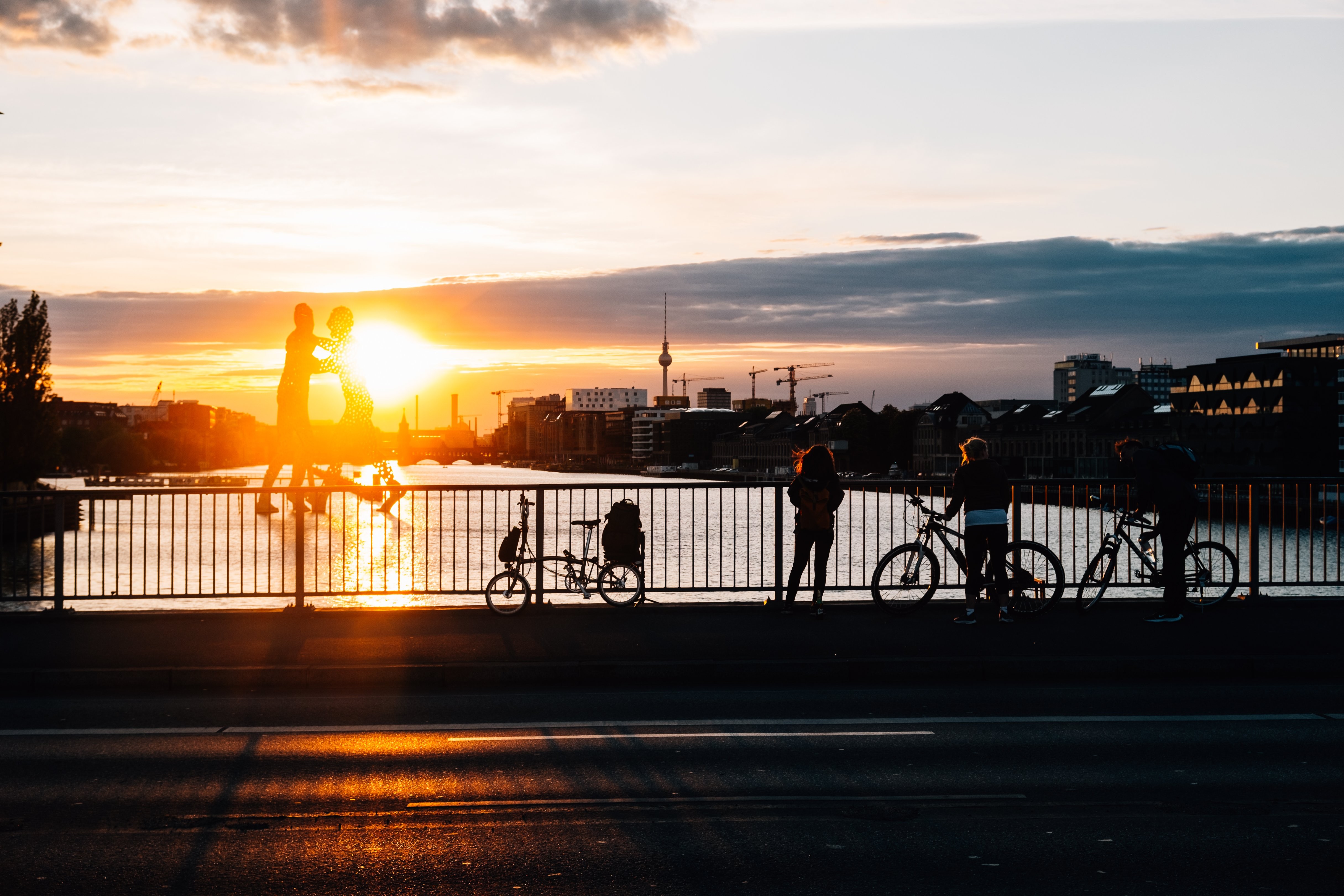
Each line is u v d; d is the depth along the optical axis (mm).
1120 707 10094
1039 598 14367
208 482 151875
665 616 14500
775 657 11789
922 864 6031
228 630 13469
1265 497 15148
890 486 15062
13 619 14344
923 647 12312
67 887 5707
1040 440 173750
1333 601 15250
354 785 7590
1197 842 6391
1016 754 8398
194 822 6809
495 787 7559
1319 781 7656
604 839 6469
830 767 8039
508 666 11359
